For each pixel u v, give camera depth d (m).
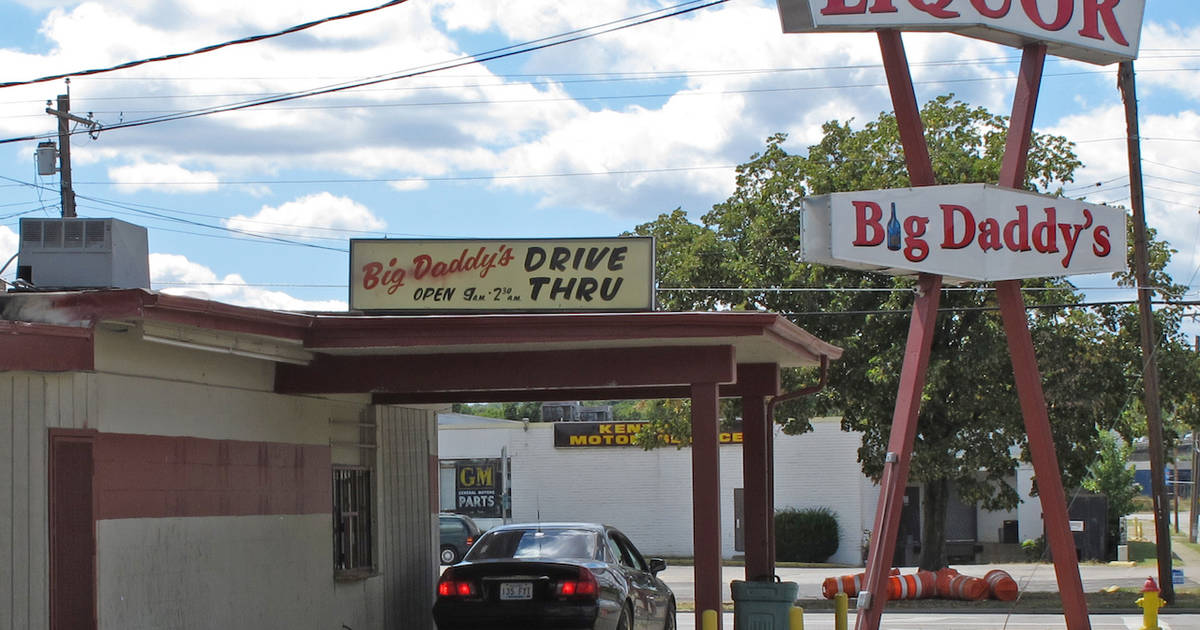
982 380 26.67
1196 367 26.89
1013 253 12.98
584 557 13.68
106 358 10.04
